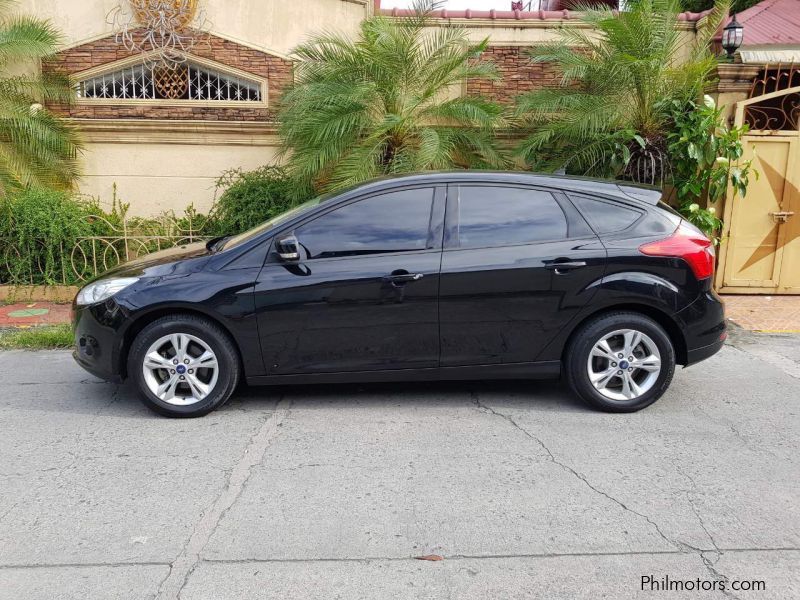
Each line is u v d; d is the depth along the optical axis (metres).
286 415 4.77
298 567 2.98
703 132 7.71
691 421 4.66
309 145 8.22
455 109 8.27
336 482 3.76
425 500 3.56
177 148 9.55
